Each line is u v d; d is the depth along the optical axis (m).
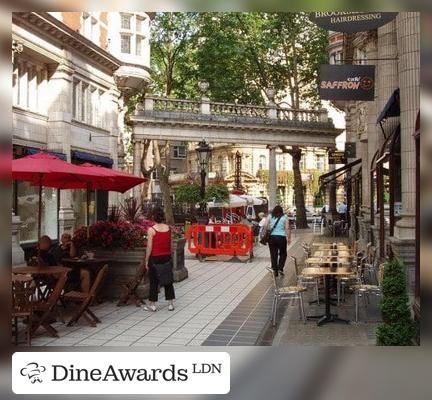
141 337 8.06
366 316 9.46
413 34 10.16
